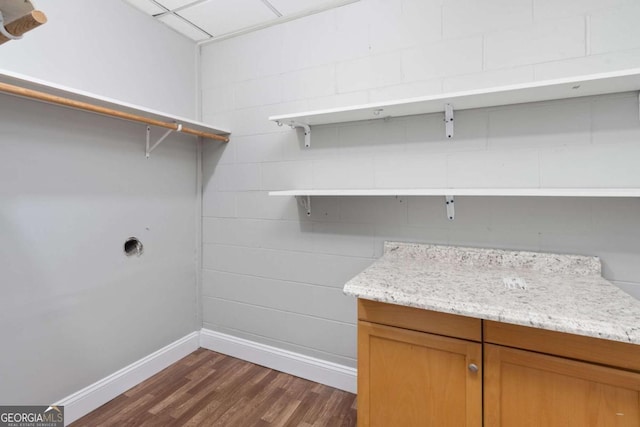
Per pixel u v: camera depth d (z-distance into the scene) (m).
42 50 1.49
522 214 1.47
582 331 0.84
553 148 1.40
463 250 1.56
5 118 1.35
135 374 1.91
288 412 1.69
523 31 1.44
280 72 2.04
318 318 1.97
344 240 1.88
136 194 1.92
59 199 1.55
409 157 1.69
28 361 1.45
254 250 2.17
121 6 1.83
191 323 2.33
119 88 1.82
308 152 1.96
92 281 1.70
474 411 1.02
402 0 1.68
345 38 1.83
